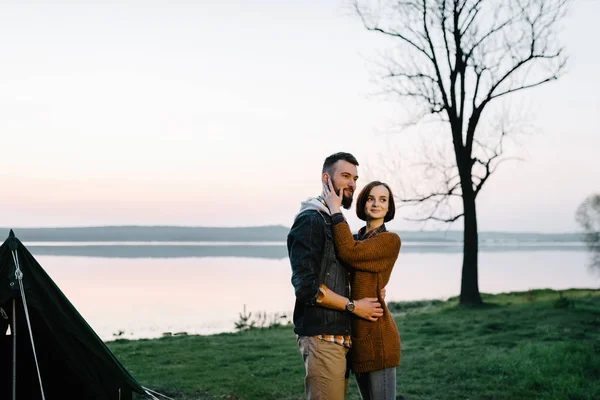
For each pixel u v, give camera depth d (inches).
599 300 792.3
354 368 170.6
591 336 533.3
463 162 888.9
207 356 501.4
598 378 380.8
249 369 442.3
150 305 1096.2
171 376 414.6
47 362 247.9
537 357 430.9
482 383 380.8
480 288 1473.9
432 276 1951.3
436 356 477.1
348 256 165.9
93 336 239.9
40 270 232.2
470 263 876.6
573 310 696.4
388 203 179.9
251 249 6186.0
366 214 179.3
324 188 174.1
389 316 173.5
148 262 2947.8
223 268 2490.2
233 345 568.7
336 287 167.6
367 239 170.9
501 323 648.4
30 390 248.8
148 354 514.3
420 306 965.2
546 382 369.7
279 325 777.6
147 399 344.2
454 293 1301.7
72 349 236.1
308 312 163.8
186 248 6555.1
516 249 6363.2
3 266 224.8
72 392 252.8
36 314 231.3
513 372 403.2
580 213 1144.8
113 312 987.3
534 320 655.8
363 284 168.9
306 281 158.9
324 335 162.4
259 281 1742.1
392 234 172.7
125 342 603.5
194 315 945.5
